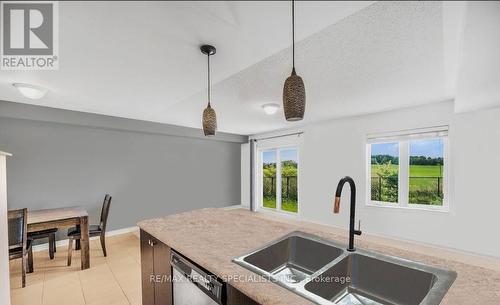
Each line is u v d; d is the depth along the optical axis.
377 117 4.09
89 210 4.22
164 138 5.27
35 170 3.73
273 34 1.65
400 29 1.59
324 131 4.86
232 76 2.43
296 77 1.33
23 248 2.53
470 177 3.23
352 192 1.35
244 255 1.27
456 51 1.88
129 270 2.96
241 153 6.83
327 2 1.31
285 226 1.84
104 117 4.19
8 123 3.53
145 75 2.37
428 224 3.56
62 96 3.08
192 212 2.36
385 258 1.21
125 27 1.56
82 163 4.18
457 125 3.32
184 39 1.71
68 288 2.54
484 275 1.03
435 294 0.89
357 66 2.20
